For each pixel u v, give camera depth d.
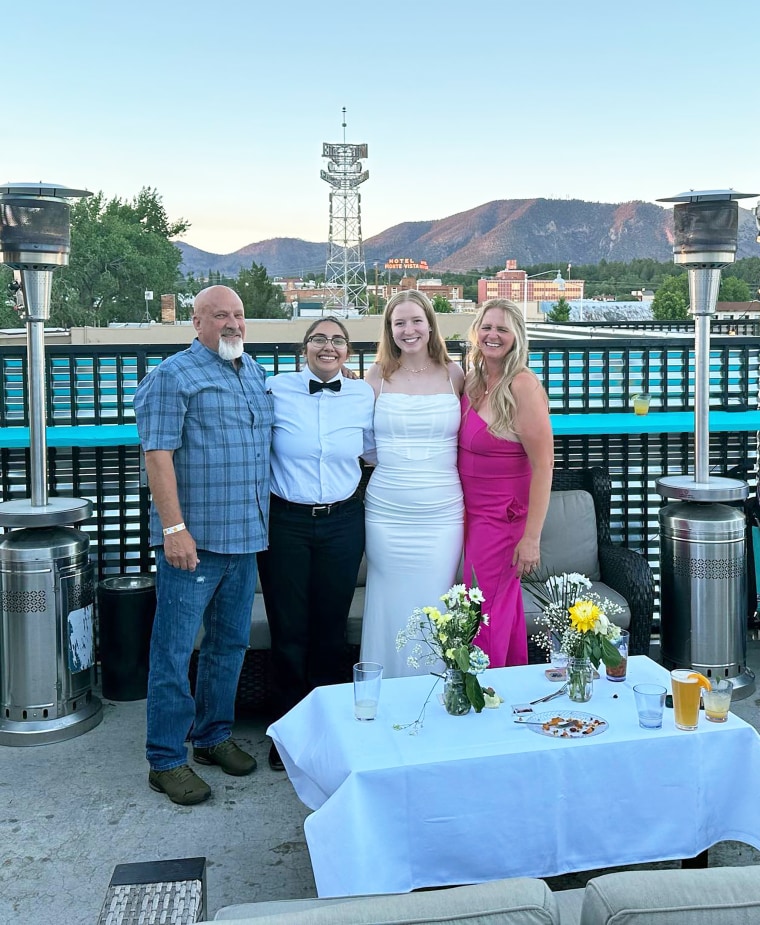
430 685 2.95
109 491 4.89
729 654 4.26
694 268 4.24
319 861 2.27
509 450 3.58
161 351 4.92
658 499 5.21
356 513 3.65
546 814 2.39
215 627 3.54
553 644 2.98
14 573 3.81
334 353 3.55
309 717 2.87
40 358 3.92
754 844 2.50
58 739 3.87
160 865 1.66
